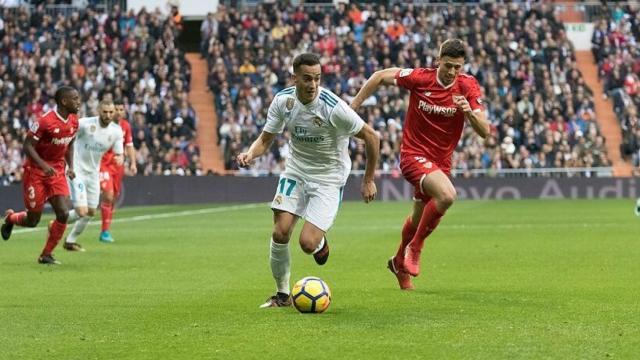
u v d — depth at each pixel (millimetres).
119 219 32188
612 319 10562
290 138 11914
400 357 8594
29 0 52531
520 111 49062
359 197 46656
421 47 51344
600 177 47812
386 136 47344
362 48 51031
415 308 11484
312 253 11930
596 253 18922
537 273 15453
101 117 20406
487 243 21516
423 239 13211
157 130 45312
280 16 51594
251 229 27109
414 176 13258
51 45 48062
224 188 44688
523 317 10734
